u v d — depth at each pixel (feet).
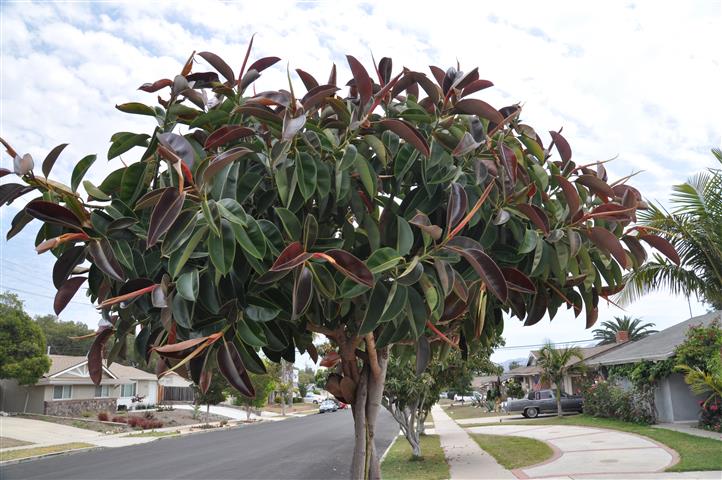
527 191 7.96
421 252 7.61
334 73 8.70
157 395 140.97
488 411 118.32
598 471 33.94
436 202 8.11
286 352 8.91
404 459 45.62
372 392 9.89
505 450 47.47
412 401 44.96
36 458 59.52
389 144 8.35
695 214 27.48
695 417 57.16
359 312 8.48
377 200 8.55
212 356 7.25
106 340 8.57
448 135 8.19
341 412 148.66
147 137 8.42
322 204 7.81
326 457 50.75
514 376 157.58
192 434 85.15
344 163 7.44
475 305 8.69
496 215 8.27
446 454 47.37
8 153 7.05
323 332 9.48
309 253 6.59
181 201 6.21
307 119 8.00
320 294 7.84
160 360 8.10
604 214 8.20
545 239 8.20
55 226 8.02
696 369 47.24
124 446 69.36
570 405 90.58
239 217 6.61
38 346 100.27
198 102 8.86
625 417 63.62
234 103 8.31
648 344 69.77
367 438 9.75
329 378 10.00
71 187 7.43
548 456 42.22
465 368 45.65
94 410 115.65
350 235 8.15
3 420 95.81
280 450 57.77
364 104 7.76
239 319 7.25
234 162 7.48
